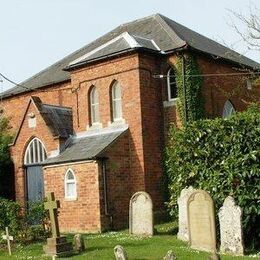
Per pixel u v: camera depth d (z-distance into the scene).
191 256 13.81
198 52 25.83
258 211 15.55
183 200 17.62
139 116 24.34
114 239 18.47
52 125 26.33
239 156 16.11
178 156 18.28
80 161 23.30
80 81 26.92
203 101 25.97
